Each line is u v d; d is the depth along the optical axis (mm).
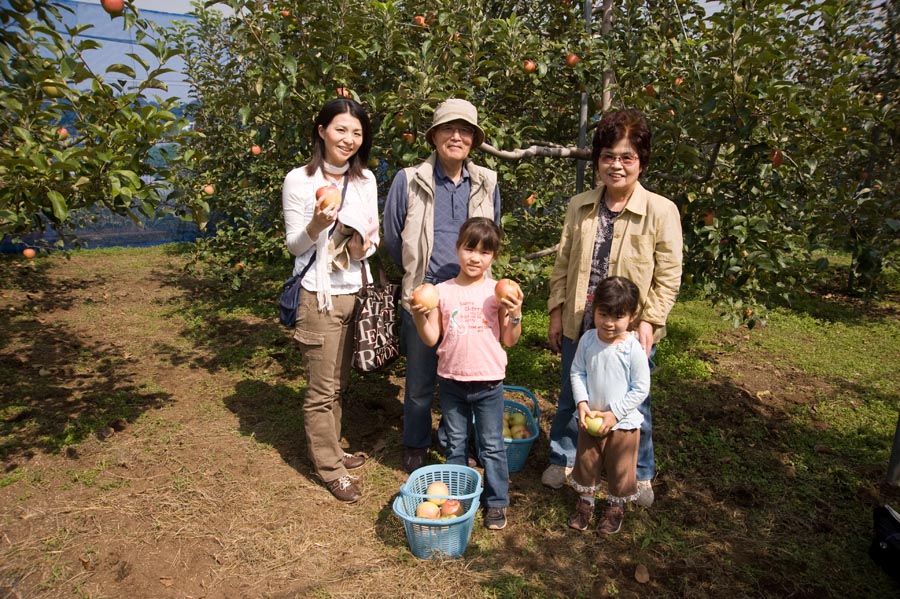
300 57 3752
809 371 5070
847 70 3887
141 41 2766
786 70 3756
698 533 2898
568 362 3113
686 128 3525
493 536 2871
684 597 2488
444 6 4105
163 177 3068
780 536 2881
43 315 6301
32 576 2545
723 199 3615
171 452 3561
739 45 3234
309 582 2549
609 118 2721
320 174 2943
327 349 2994
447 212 3041
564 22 5141
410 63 3965
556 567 2666
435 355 3156
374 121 4145
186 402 4285
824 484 3312
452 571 2615
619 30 4395
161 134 2891
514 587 2516
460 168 3078
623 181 2746
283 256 5828
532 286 4688
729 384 4738
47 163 2562
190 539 2799
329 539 2824
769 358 5402
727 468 3453
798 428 3982
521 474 3422
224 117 6414
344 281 3023
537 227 5617
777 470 3451
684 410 4223
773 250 3627
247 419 4027
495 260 4309
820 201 3977
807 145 3668
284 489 3207
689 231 3799
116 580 2539
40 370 4734
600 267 2936
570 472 3281
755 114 3387
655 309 2811
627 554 2756
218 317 6344
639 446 3064
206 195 5020
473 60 4043
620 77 4332
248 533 2850
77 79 2738
